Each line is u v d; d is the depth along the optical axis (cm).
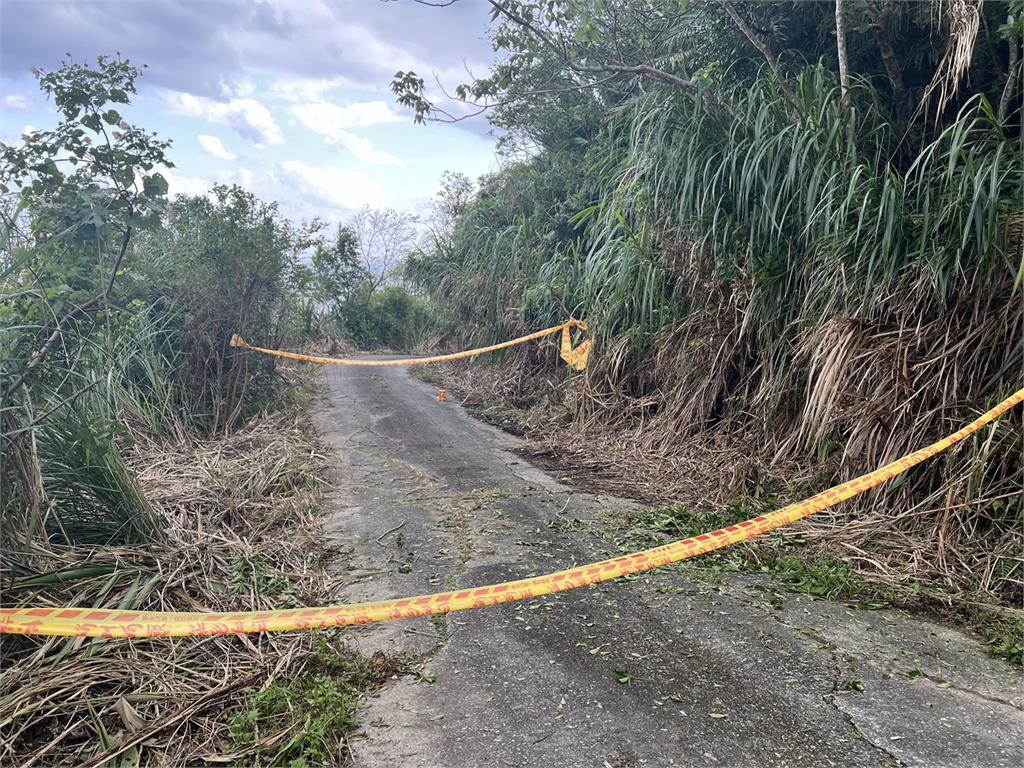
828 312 468
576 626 307
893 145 524
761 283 529
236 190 696
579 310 834
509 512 475
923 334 419
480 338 1134
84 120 319
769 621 313
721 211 573
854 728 234
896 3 532
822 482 453
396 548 407
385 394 972
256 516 441
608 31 706
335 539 422
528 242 1016
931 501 394
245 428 670
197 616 221
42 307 314
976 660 281
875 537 392
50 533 334
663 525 439
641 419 657
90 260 345
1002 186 407
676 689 258
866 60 598
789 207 519
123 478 353
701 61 678
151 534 358
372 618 213
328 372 1145
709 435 581
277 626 210
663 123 605
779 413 515
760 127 521
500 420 817
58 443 343
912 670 272
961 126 413
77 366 354
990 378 399
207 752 220
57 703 234
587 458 625
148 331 639
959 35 410
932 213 430
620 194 715
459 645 290
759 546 395
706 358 592
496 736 229
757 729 234
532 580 236
